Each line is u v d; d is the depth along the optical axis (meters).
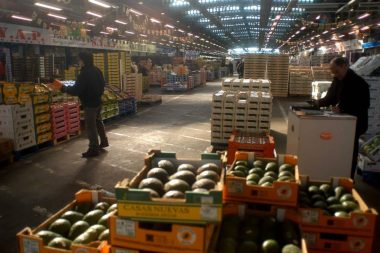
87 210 2.90
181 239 2.02
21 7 11.45
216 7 18.34
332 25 15.91
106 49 24.11
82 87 7.09
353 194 3.05
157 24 18.16
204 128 10.83
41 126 7.91
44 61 16.94
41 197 5.26
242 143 5.56
